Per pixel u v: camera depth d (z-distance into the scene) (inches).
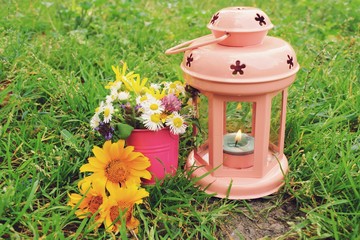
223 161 26.7
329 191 25.9
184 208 25.3
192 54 24.7
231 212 25.5
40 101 33.6
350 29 51.4
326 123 30.9
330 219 24.5
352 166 26.8
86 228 23.3
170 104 25.8
